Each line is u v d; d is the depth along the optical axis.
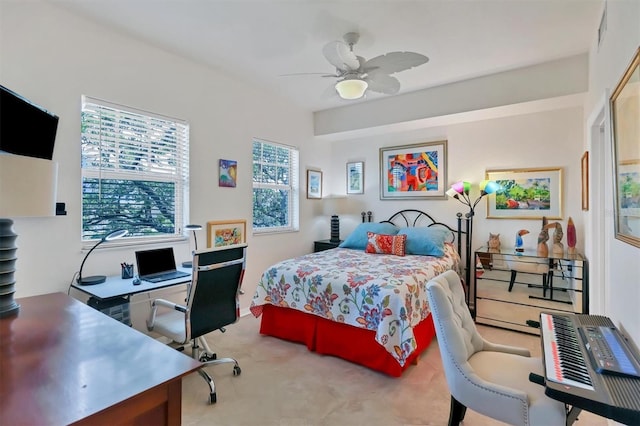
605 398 0.98
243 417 1.94
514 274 3.49
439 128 4.24
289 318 3.00
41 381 0.91
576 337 1.45
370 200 4.84
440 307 1.60
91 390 0.87
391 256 3.57
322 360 2.66
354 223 4.99
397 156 4.59
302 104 4.49
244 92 3.75
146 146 2.91
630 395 0.99
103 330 1.27
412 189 4.46
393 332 2.32
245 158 3.77
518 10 2.29
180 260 3.12
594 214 2.66
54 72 2.31
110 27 2.58
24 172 1.26
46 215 1.33
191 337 2.17
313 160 4.85
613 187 1.68
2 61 2.10
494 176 3.86
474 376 1.49
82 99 2.47
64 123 2.36
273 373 2.45
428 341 2.88
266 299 3.06
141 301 2.73
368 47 2.81
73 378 0.92
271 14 2.36
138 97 2.79
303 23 2.47
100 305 2.23
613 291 1.78
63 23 2.35
